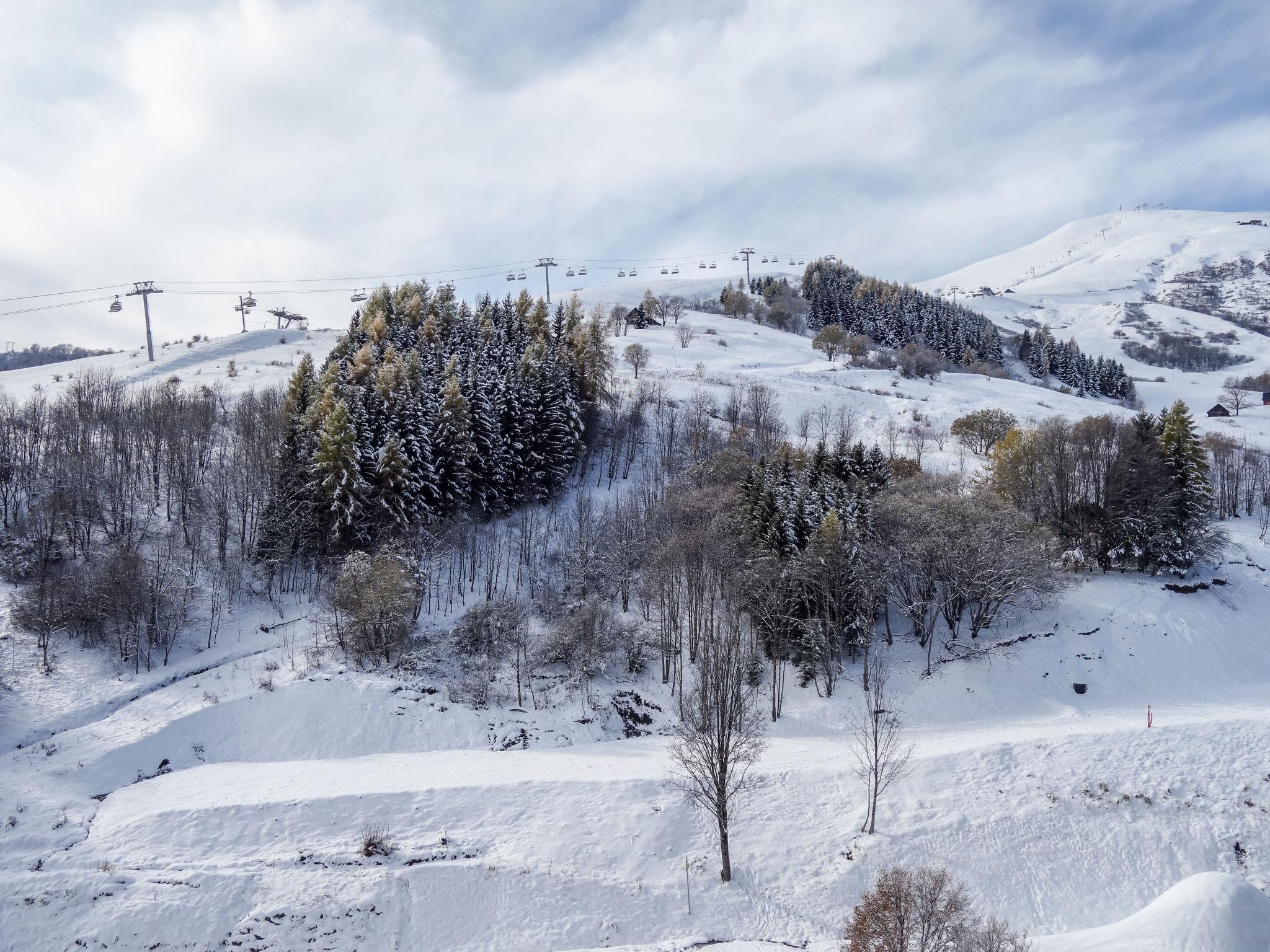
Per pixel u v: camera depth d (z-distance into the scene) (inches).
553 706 1984.5
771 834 1397.6
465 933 1201.4
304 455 2566.4
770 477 2477.9
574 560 2588.6
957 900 1063.0
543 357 3422.7
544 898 1258.0
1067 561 2440.9
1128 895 1264.8
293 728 1770.4
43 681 1843.0
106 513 2481.5
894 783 1482.5
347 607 2060.8
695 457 3299.7
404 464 2544.3
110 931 1125.7
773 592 2076.8
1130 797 1412.4
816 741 1796.3
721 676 1492.4
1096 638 2124.8
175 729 1702.8
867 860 1323.8
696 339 6525.6
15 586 2129.7
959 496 2377.0
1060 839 1350.9
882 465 2844.5
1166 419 2603.3
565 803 1456.7
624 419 3801.7
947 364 6432.1
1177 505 2431.1
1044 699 1937.7
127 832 1322.6
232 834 1331.2
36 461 2650.1
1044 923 1226.6
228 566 2393.0
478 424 2888.8
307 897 1206.3
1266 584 2368.4
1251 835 1334.9
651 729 1948.8
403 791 1456.7
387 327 3786.9
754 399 4087.1
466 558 2623.0
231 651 2097.7
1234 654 2084.2
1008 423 3742.6
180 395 3516.2
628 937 1214.9
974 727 1808.6
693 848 1375.5
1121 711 1818.4
